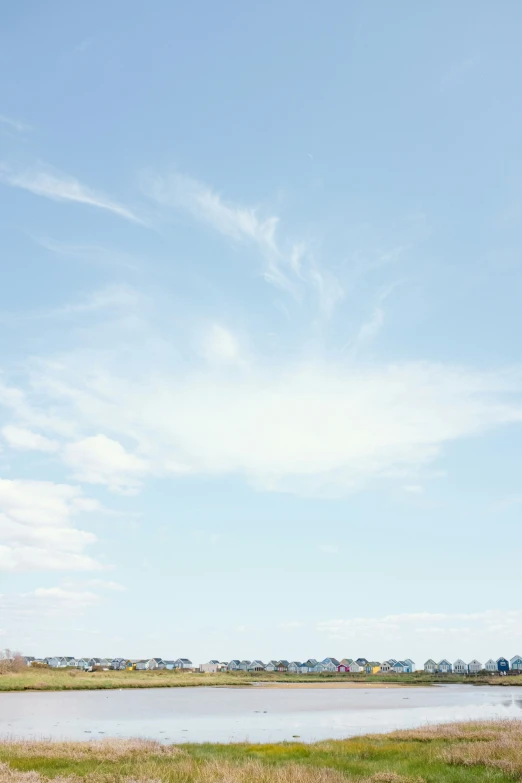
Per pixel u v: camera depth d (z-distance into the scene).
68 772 25.23
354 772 26.83
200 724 59.25
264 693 144.00
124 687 167.75
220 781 22.98
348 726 57.97
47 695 119.81
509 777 24.08
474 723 48.31
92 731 51.47
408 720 64.81
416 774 25.19
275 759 31.89
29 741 36.94
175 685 181.62
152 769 25.72
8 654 186.12
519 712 77.62
